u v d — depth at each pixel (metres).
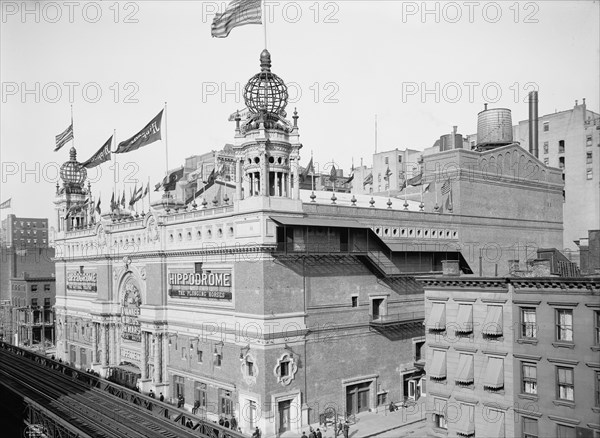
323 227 54.81
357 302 58.00
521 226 73.56
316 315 54.44
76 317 89.56
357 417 56.38
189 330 60.69
